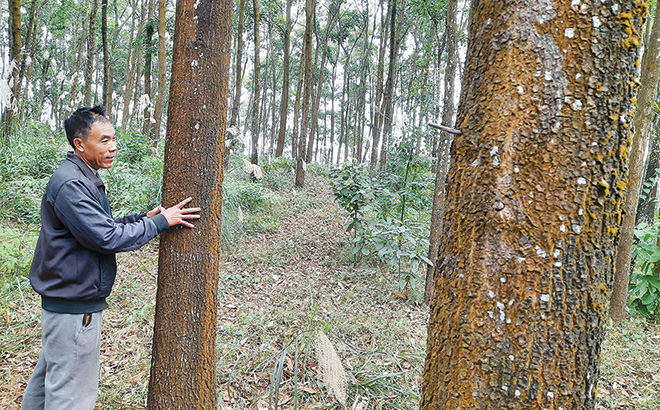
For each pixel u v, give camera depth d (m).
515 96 1.06
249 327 3.47
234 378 2.72
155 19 11.76
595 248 1.04
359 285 4.80
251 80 26.30
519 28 1.06
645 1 1.06
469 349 1.11
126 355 2.90
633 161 3.93
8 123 6.53
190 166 1.78
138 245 1.67
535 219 1.04
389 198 5.80
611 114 1.02
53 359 1.75
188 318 1.78
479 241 1.10
